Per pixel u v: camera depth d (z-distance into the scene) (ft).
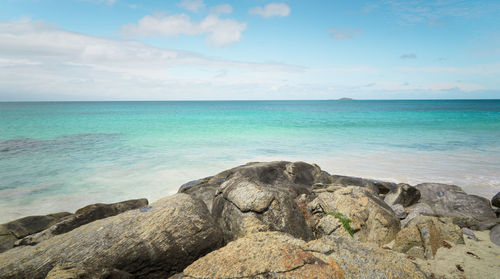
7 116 187.62
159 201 20.13
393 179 43.27
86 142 78.43
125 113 236.63
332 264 13.67
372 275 13.69
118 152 65.10
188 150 67.15
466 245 19.62
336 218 20.66
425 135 90.38
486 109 284.41
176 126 121.29
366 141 79.00
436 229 20.17
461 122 136.77
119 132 100.32
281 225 18.71
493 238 20.57
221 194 21.88
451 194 30.27
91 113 236.22
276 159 57.36
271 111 273.13
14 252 15.97
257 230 17.89
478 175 44.57
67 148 69.82
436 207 29.35
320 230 20.56
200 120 155.43
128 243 15.44
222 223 19.90
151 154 62.90
